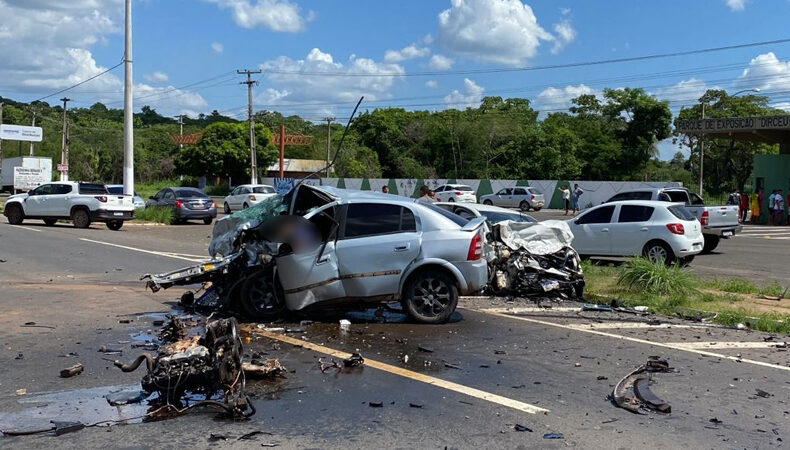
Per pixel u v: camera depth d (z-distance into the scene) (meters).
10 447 4.73
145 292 11.32
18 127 62.34
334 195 9.18
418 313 9.02
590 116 69.94
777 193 35.28
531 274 11.35
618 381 6.55
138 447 4.75
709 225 19.97
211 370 5.63
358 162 70.19
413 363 7.05
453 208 14.09
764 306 10.88
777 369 7.18
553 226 11.71
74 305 10.05
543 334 8.66
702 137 44.19
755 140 41.94
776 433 5.22
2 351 7.31
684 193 21.97
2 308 9.76
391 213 9.07
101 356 7.14
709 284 13.03
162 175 79.06
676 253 15.23
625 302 11.05
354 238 8.91
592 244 16.22
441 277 9.02
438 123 75.38
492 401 5.86
